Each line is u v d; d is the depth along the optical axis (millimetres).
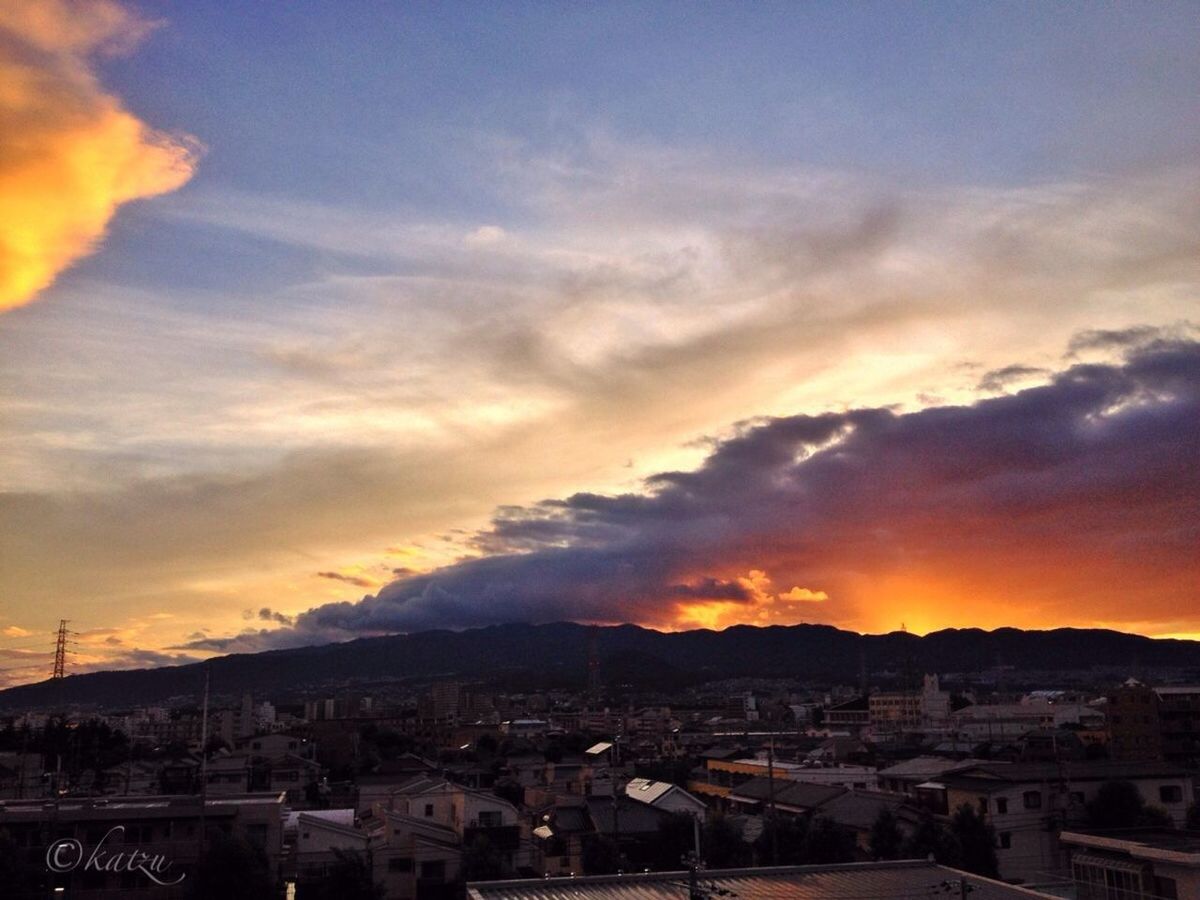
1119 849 40406
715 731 171625
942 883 31391
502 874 54000
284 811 63875
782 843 52375
